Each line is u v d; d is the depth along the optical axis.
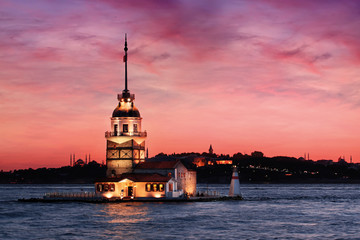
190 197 140.12
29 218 99.56
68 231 82.12
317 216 107.12
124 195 133.88
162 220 95.00
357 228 87.31
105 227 86.25
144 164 140.12
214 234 79.38
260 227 87.50
